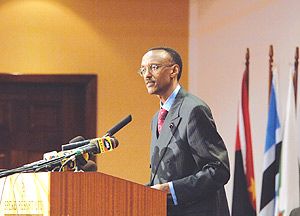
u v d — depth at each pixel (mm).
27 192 4477
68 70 13766
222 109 12500
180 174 6078
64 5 13828
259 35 10867
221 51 12609
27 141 14039
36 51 13750
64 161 4812
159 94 6480
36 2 13797
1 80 13633
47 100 14102
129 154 13664
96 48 13828
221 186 5973
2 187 4730
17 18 13727
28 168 4566
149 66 6398
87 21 13836
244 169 10820
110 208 4508
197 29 13914
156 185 5875
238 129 11086
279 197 9336
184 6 14031
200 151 5977
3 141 13984
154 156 6297
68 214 4336
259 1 10906
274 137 9883
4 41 13695
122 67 13836
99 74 13812
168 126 6242
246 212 10648
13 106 14016
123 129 13711
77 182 4379
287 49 9820
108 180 4508
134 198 4625
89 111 13727
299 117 9312
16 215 4562
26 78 13688
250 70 11180
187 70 14016
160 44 13953
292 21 9711
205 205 6031
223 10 12500
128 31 13898
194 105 6137
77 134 14086
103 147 4949
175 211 6016
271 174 9789
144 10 13953
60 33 13797
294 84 9453
